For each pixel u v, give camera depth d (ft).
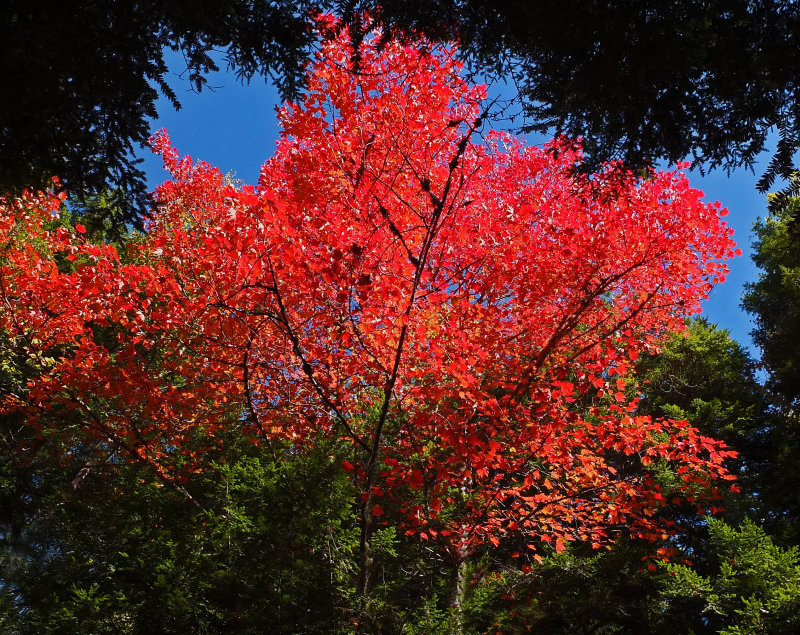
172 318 27.27
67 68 12.77
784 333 55.67
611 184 15.67
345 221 24.58
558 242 29.35
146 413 28.78
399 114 25.79
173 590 24.25
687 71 13.21
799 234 13.47
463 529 27.91
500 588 30.12
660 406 47.62
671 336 50.57
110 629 24.49
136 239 38.06
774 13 11.69
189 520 27.91
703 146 14.30
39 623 24.71
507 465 27.09
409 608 25.25
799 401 51.42
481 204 31.09
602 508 30.42
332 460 27.86
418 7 13.53
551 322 32.63
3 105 12.34
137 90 13.96
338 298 23.40
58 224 44.52
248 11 13.52
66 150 14.39
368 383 29.60
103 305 26.05
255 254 22.43
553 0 12.08
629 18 12.21
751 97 13.08
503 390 35.99
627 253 29.50
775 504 42.27
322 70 25.27
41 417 33.47
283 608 23.41
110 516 30.32
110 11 12.89
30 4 11.75
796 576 26.48
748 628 24.30
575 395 29.04
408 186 27.43
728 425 45.60
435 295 26.68
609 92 13.34
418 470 25.50
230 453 32.55
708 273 30.07
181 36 13.84
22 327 31.81
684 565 31.12
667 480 35.42
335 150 27.58
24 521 38.19
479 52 14.30
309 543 25.57
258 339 29.35
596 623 31.37
